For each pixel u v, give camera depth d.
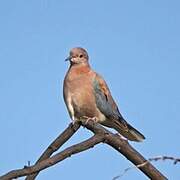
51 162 6.09
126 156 6.78
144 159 6.70
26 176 6.04
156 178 6.25
